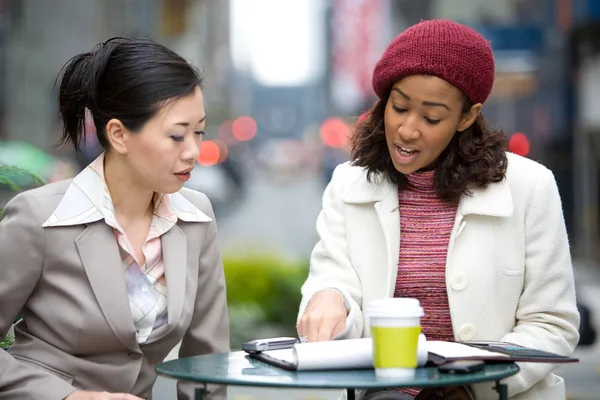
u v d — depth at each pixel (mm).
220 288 4746
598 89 24828
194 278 4523
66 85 4406
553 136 27172
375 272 4816
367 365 3803
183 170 4219
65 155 26469
